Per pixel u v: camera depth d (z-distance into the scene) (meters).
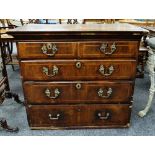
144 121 1.83
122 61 1.46
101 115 1.65
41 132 1.68
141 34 1.36
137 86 2.55
